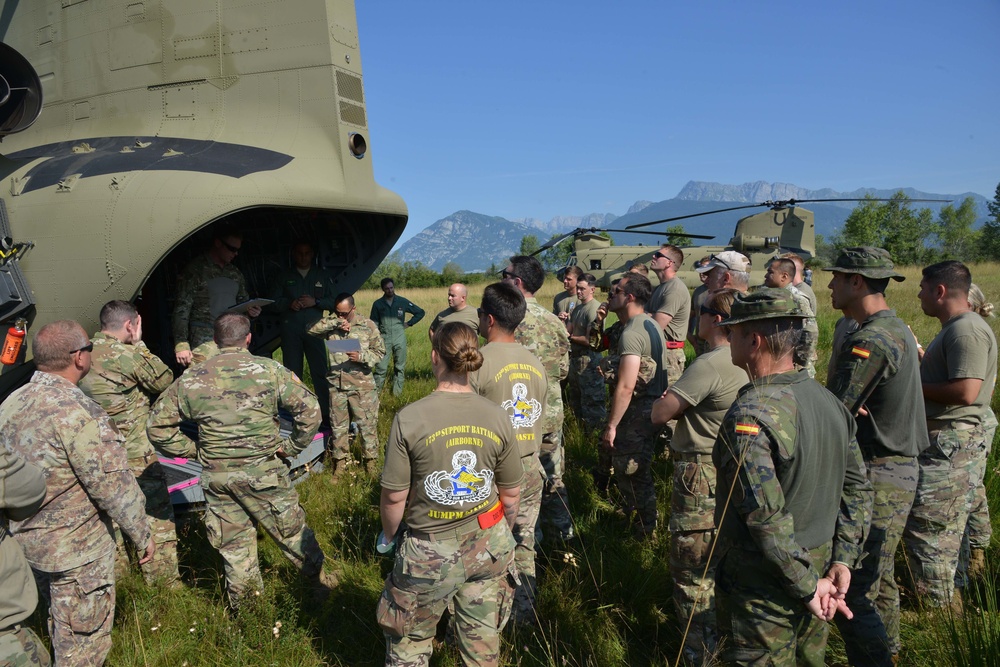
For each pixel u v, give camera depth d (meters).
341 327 5.52
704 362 2.90
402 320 8.36
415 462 2.41
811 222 17.08
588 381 6.11
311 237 6.25
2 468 2.17
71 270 4.30
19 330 4.33
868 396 2.84
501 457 2.52
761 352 2.17
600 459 4.97
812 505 2.08
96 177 4.44
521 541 3.33
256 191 4.30
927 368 3.41
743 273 4.19
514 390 3.17
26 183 4.62
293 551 3.47
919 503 3.29
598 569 3.78
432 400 2.44
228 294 4.99
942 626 2.84
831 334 10.29
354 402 5.56
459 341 2.42
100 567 2.75
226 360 3.29
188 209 4.18
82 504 2.70
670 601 3.54
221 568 3.95
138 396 3.69
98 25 5.37
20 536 2.59
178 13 5.17
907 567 3.71
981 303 3.47
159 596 3.56
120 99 5.33
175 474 4.71
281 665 3.01
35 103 4.18
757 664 2.09
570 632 3.22
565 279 7.48
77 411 2.67
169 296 5.81
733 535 2.12
